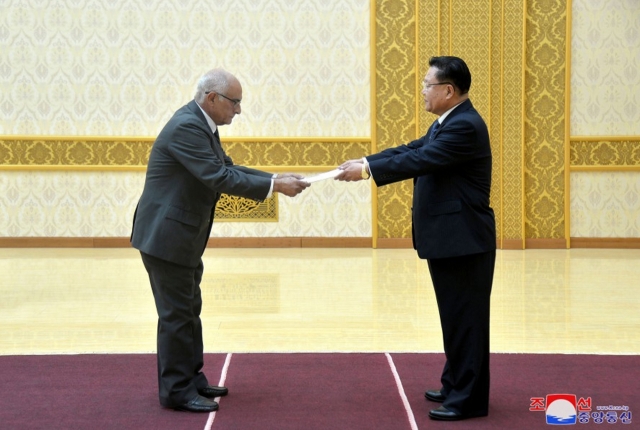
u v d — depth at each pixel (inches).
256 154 339.3
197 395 129.7
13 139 335.3
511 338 181.5
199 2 335.6
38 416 125.1
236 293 236.5
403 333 186.4
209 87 130.9
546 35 333.4
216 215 340.2
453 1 331.9
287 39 336.8
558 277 265.3
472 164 126.6
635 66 334.3
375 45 335.0
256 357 163.2
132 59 336.2
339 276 267.7
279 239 340.8
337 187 339.6
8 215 337.7
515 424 122.4
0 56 334.3
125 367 154.4
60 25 334.0
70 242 339.0
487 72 333.4
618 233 339.6
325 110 338.6
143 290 240.4
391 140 337.7
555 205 339.6
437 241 125.5
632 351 168.9
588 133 337.4
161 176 129.8
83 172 337.4
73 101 336.2
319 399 135.0
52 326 192.4
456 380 126.6
